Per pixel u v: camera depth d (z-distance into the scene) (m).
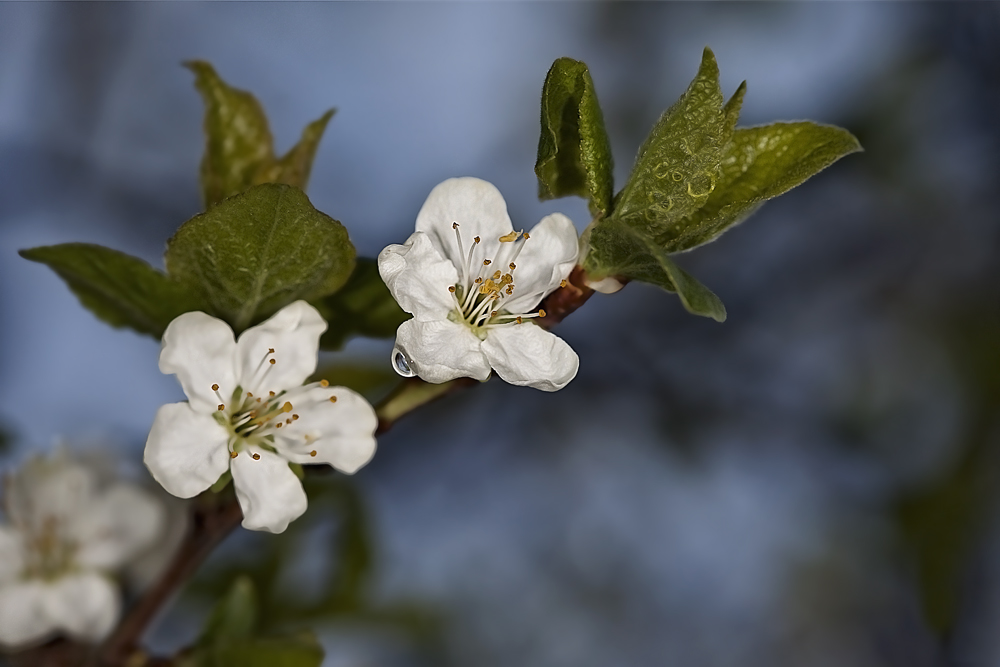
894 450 0.46
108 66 0.47
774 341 0.48
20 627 0.35
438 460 0.45
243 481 0.33
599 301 0.48
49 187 0.45
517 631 0.46
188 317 0.33
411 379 0.34
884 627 0.47
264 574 0.38
